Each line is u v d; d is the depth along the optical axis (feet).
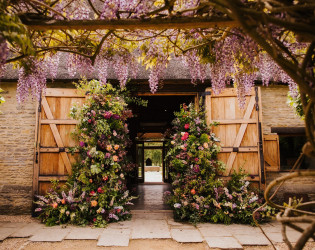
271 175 17.08
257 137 16.33
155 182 41.93
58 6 7.05
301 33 3.41
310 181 16.74
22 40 4.34
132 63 10.57
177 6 7.19
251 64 7.43
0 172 16.98
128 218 15.47
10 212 16.69
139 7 5.30
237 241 11.69
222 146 16.46
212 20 4.85
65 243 11.54
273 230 13.41
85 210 14.34
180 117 16.76
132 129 37.93
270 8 3.50
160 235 12.50
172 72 17.29
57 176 15.98
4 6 4.32
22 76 8.86
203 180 15.25
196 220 14.46
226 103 16.75
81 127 15.60
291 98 10.42
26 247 11.05
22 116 17.39
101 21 5.15
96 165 14.90
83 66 9.24
